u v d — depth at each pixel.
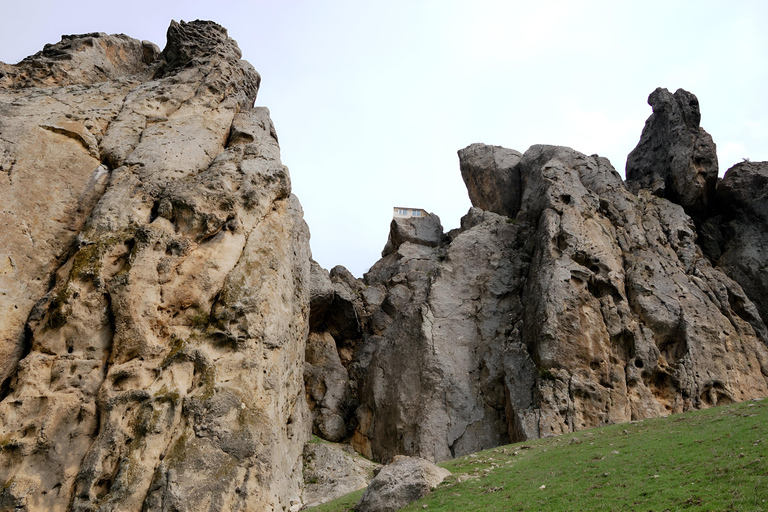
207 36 53.06
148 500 27.36
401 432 45.53
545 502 22.83
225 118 45.81
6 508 26.97
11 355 31.55
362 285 62.59
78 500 27.45
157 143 40.56
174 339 32.44
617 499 21.34
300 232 50.06
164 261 33.78
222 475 28.75
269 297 35.59
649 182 58.75
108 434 28.98
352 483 38.81
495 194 62.28
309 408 51.03
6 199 35.03
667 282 46.81
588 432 35.38
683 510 19.05
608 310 44.28
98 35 55.19
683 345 44.00
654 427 32.34
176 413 29.80
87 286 32.69
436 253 62.06
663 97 61.66
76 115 41.69
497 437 43.25
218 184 37.72
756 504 18.09
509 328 47.50
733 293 49.50
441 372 46.50
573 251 46.34
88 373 30.92
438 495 26.83
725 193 57.28
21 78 47.34
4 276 33.03
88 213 37.34
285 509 31.17
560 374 41.28
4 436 28.58
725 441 25.09
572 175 52.53
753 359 45.34
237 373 32.31
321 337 56.00
